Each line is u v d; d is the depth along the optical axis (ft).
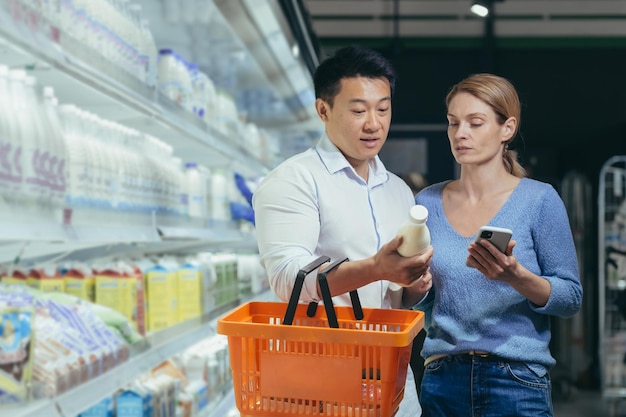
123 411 7.10
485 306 6.55
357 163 6.44
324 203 6.09
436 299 6.87
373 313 5.49
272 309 5.72
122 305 7.54
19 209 5.11
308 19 12.48
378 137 6.09
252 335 4.85
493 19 27.30
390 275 4.92
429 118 27.71
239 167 14.43
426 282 6.31
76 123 6.41
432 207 7.10
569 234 6.71
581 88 27.14
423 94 27.68
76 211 6.06
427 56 27.63
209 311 9.62
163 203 8.38
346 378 4.81
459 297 6.64
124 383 6.26
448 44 27.48
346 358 4.80
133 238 6.83
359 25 27.78
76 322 6.07
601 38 26.99
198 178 10.20
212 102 11.43
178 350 7.68
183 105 9.76
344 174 6.24
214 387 9.72
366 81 5.98
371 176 6.56
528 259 6.61
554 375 23.63
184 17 10.62
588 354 25.03
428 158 27.76
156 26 11.20
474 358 6.55
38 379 5.15
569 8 27.07
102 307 6.95
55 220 5.63
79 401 5.41
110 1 7.45
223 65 13.52
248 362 4.99
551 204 6.66
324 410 4.91
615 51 26.99
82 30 6.64
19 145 5.15
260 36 11.51
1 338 4.86
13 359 4.89
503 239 5.59
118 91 6.62
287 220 5.89
